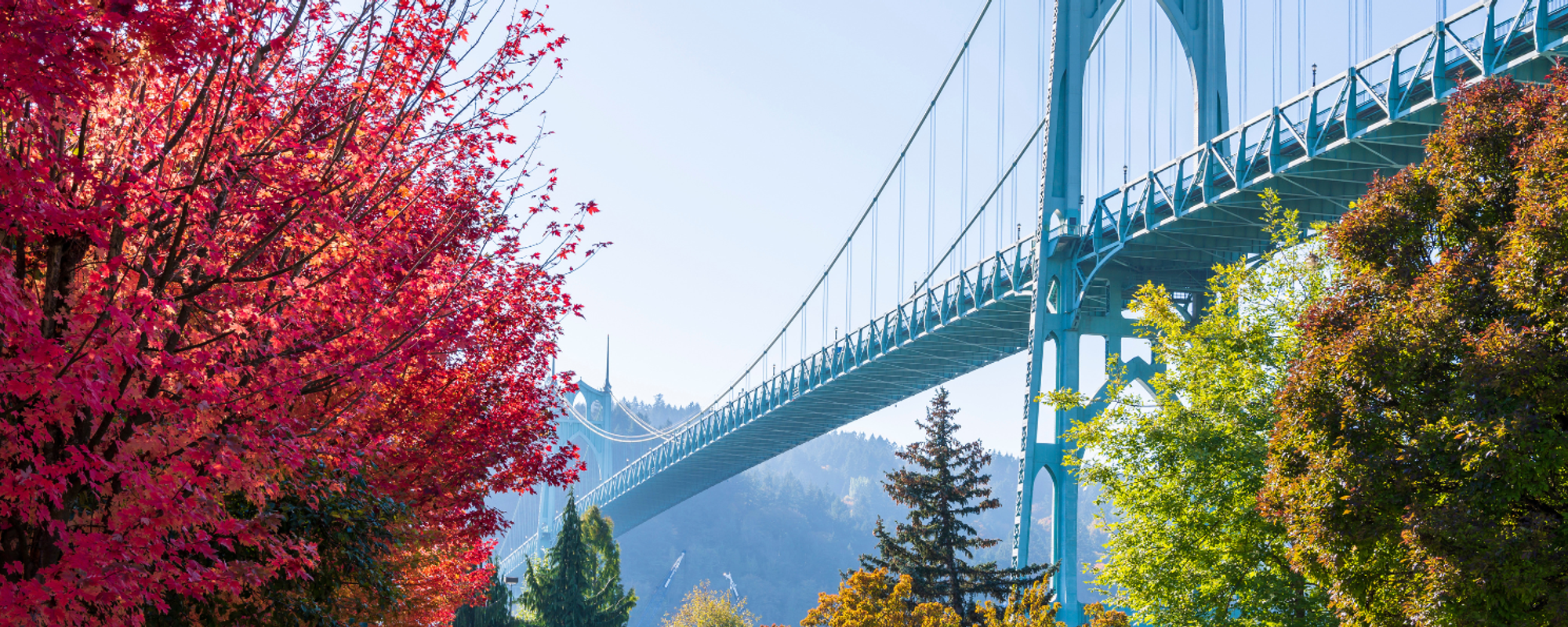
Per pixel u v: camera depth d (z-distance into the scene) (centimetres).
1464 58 3064
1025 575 4644
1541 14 2789
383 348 941
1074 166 4950
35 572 659
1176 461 2134
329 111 818
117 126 690
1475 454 1216
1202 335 2234
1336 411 1406
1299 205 4041
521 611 5362
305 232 794
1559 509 1236
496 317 1279
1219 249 4559
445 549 1838
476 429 1417
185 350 727
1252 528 1991
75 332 620
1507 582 1156
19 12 525
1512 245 1257
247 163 712
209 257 732
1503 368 1204
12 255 615
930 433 5341
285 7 766
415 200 913
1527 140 1375
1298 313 2145
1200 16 4672
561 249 1266
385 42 815
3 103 546
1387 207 1520
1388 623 1364
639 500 12800
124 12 574
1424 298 1373
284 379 776
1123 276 4891
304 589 1130
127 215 682
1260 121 3834
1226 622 2053
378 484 1271
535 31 912
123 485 670
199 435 707
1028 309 5666
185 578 691
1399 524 1304
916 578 5088
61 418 622
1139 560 2166
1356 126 3372
